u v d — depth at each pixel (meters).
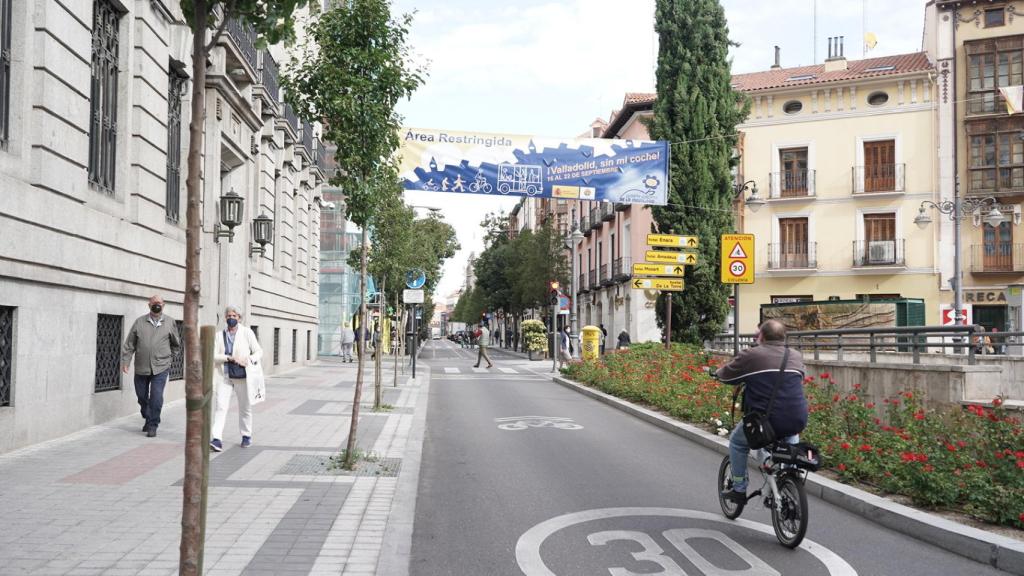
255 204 22.38
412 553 5.70
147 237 12.98
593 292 48.69
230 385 9.92
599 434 12.34
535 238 49.62
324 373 26.77
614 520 6.71
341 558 5.31
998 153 34.97
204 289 16.72
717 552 5.74
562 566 5.40
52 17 9.59
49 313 9.68
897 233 36.44
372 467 8.80
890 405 10.20
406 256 20.11
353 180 9.16
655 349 22.77
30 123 9.26
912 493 6.83
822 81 37.38
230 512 6.57
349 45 8.97
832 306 29.44
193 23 3.61
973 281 35.12
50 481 7.44
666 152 20.33
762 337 6.26
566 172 19.86
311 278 33.34
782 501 5.94
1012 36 34.91
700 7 24.23
